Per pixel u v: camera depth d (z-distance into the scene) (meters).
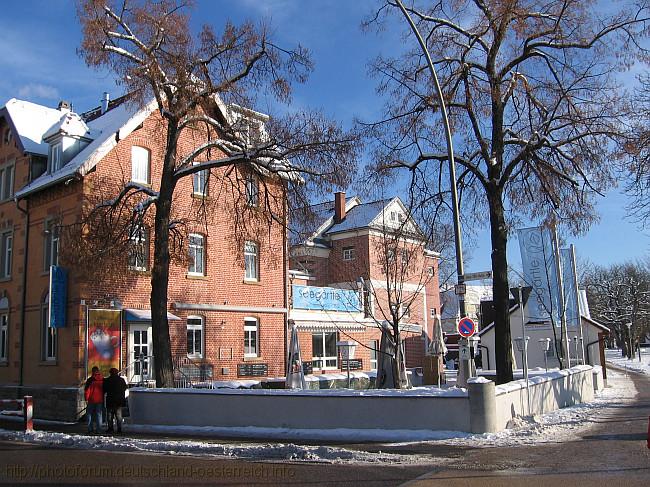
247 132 19.88
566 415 17.02
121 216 21.08
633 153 17.95
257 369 26.38
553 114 18.45
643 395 26.00
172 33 18.39
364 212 44.16
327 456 11.55
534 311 35.41
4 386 23.92
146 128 24.02
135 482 9.59
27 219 24.39
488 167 19.31
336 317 34.72
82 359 20.94
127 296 22.47
